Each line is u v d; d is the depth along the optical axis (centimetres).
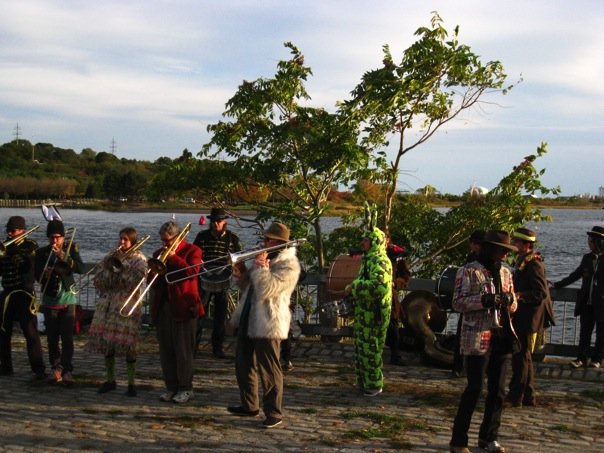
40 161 16425
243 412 700
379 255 793
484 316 598
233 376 870
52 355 830
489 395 615
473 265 609
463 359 860
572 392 805
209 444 624
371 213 827
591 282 886
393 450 614
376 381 782
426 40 1100
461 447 599
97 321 776
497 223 1147
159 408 732
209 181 1152
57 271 807
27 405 738
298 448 616
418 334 937
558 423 693
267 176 1131
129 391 775
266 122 1143
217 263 949
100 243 3853
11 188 11806
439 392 801
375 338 780
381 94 1098
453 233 1179
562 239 4900
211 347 1017
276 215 1165
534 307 740
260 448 615
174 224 760
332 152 1098
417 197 1216
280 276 680
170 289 745
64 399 761
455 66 1097
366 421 694
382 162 1141
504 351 608
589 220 10488
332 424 683
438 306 973
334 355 976
